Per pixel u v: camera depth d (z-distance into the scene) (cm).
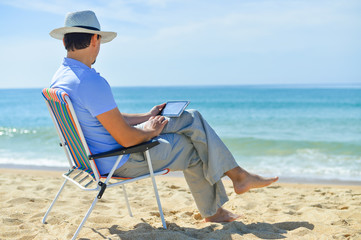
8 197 394
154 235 244
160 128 254
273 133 1486
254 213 326
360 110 2802
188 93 8525
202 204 287
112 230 263
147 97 7194
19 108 3959
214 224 281
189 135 271
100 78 233
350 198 421
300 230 263
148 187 483
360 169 752
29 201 379
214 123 2009
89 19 239
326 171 734
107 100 229
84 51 238
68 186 478
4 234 264
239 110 3197
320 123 1886
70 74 234
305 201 400
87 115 234
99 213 336
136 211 347
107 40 263
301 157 917
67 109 228
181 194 422
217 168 271
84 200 392
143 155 255
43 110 3625
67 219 310
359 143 1113
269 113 2745
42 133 1413
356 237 255
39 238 253
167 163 265
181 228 274
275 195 439
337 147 1057
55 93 228
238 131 1586
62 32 241
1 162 831
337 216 308
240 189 277
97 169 236
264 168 775
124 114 290
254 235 255
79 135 228
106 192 445
